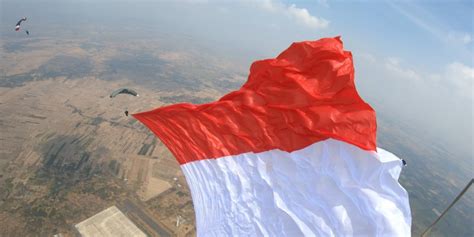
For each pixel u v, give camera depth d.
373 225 10.80
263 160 12.47
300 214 11.50
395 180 11.25
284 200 11.84
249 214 12.05
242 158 12.75
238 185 12.52
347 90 11.59
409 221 11.03
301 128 12.08
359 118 11.38
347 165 11.55
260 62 13.08
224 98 13.44
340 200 11.31
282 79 12.55
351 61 11.89
